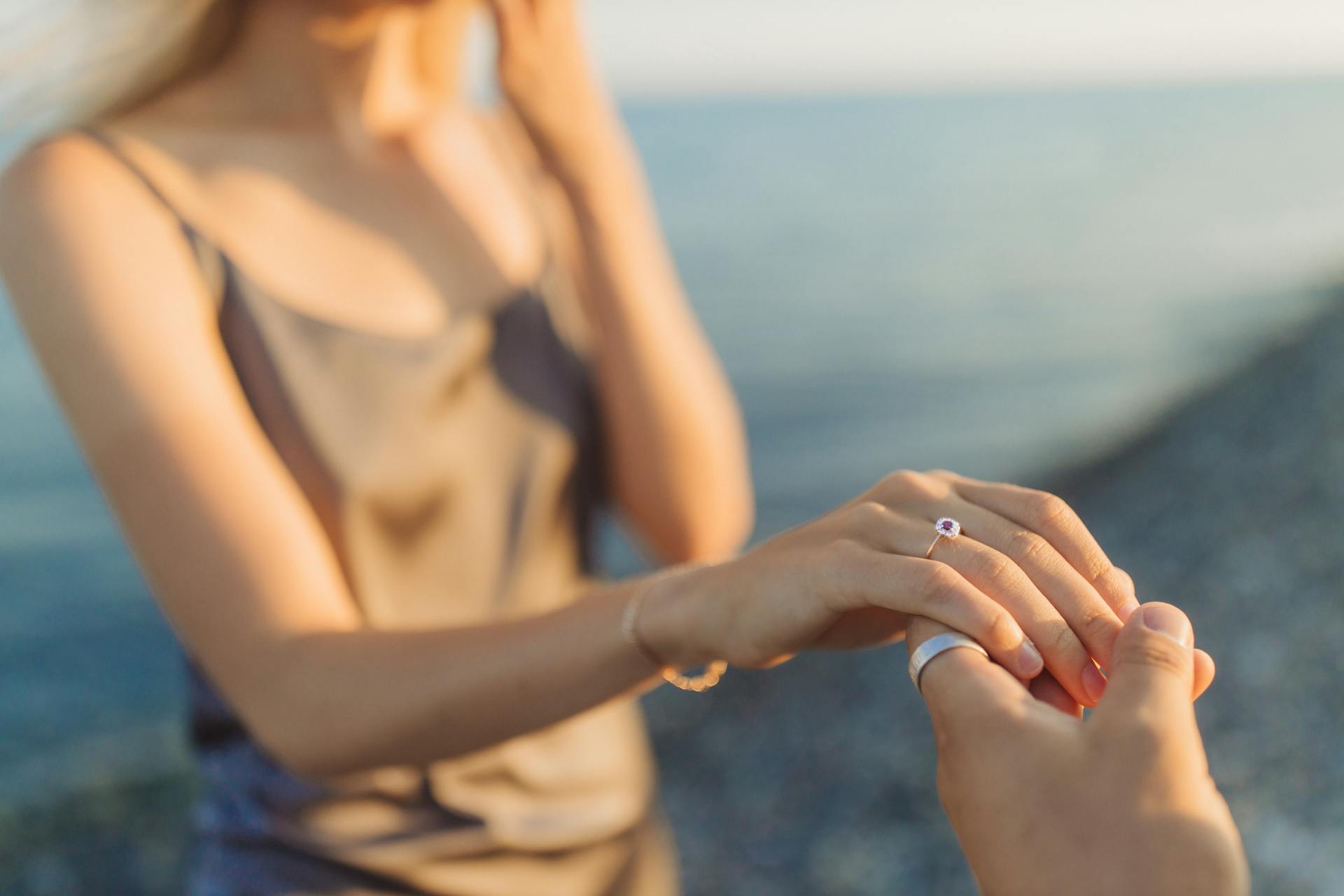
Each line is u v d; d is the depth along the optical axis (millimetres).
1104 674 823
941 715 774
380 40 1456
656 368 1595
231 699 1058
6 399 17500
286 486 1146
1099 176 51250
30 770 8180
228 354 1269
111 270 1137
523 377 1489
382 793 1333
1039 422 17406
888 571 844
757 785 6645
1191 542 9953
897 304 27453
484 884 1385
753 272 31531
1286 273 28203
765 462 16906
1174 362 20125
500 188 1610
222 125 1356
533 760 1439
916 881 5543
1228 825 648
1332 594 7758
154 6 1283
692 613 947
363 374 1333
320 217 1379
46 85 1294
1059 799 676
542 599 1494
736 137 67688
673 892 1742
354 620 1096
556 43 1549
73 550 12852
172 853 7195
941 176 51156
